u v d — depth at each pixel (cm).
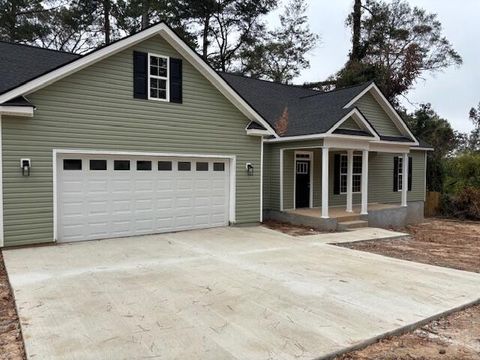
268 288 572
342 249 900
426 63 2723
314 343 389
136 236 980
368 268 717
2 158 792
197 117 1070
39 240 841
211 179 1125
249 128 1162
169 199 1042
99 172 924
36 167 830
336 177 1546
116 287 562
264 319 450
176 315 457
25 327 415
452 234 1345
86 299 508
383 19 2647
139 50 964
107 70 916
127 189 969
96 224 926
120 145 941
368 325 440
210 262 730
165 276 626
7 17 2227
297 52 3014
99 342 382
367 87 1455
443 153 2338
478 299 547
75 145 877
